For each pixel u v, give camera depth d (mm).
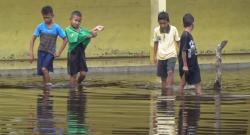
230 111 16359
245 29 34125
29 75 29625
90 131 13508
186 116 15484
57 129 13695
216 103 18000
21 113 15836
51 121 14688
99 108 16797
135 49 32906
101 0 32844
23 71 30969
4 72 30672
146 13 33156
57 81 25406
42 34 23875
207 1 33875
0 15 31875
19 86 22938
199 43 33594
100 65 32469
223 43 22812
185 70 20594
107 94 20156
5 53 31625
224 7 34000
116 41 32875
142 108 16828
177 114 15812
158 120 14859
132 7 33125
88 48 32500
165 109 16656
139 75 29203
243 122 14648
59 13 32375
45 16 23828
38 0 32156
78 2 32594
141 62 32844
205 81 25375
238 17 34125
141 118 15164
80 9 32625
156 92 20906
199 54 33469
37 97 19172
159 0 26438
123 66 32406
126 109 16625
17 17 32000
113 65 32562
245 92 21031
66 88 22203
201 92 20984
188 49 20641
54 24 23953
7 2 31922
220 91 21391
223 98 19250
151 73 30750
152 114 15773
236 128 13906
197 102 18188
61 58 31672
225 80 25766
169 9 33469
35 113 15867
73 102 17984
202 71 31531
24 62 31703
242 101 18484
